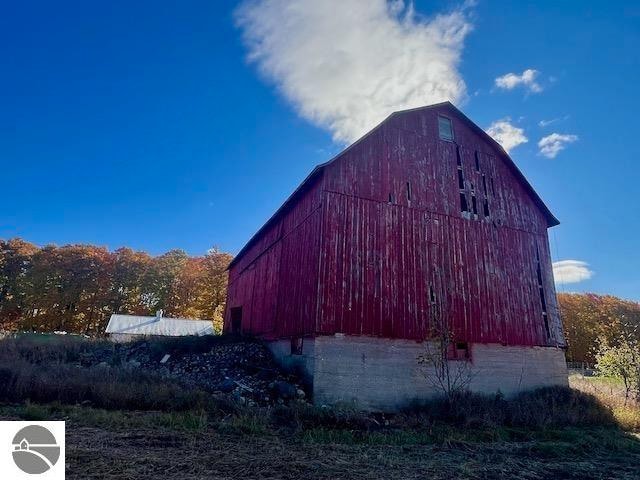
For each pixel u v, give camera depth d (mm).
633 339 17922
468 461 8359
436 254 16078
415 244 15773
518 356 16516
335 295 13750
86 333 45188
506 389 15812
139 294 49656
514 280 17562
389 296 14578
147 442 7961
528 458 8977
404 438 9977
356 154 15734
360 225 14938
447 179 17531
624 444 10625
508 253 17859
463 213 17344
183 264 52031
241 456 7477
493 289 16859
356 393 13148
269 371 14758
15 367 12938
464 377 15039
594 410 14039
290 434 9508
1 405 10492
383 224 15391
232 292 28797
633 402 15992
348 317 13703
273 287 19062
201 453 7500
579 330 49156
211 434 8875
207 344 18969
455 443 9812
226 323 28766
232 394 12414
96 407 10867
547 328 17688
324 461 7562
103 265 49406
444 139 18156
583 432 11742
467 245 16922
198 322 41500
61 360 17625
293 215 17750
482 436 10633
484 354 15805
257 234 22500
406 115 17562
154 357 17875
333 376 13016
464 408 12398
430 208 16625
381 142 16500
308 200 16219
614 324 47219
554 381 17062
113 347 20594
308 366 13484
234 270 29500
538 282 18234
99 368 14523
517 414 12562
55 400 11008
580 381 21531
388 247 15188
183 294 49812
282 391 12781
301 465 7195
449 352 15234
